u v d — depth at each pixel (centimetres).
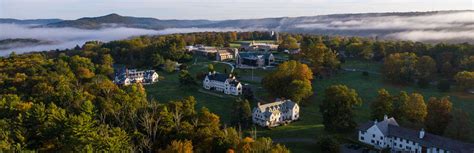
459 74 16600
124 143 8144
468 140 10944
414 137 10325
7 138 7906
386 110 12062
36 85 14212
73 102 11756
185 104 11331
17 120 9038
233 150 8350
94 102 12062
